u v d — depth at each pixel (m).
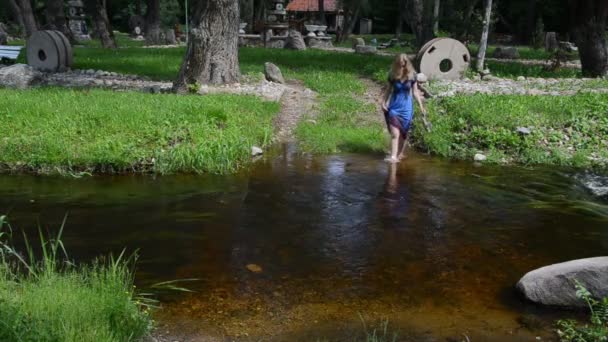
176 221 6.69
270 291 4.98
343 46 40.84
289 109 13.30
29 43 18.53
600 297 4.63
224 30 14.85
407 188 8.09
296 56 26.23
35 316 3.78
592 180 8.77
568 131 10.78
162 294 4.89
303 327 4.38
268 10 44.94
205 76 14.89
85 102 11.42
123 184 8.10
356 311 4.65
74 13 45.19
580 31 19.73
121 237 6.20
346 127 11.56
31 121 9.92
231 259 5.65
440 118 11.28
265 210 7.10
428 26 24.25
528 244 6.18
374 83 17.69
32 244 5.96
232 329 4.32
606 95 12.88
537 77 18.94
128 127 9.73
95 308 4.01
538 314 4.63
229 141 9.23
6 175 8.36
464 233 6.46
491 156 9.75
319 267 5.49
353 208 7.21
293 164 9.22
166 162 8.68
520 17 45.50
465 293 5.01
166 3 57.12
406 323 4.47
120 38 48.94
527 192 8.07
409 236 6.33
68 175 8.40
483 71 17.98
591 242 6.28
